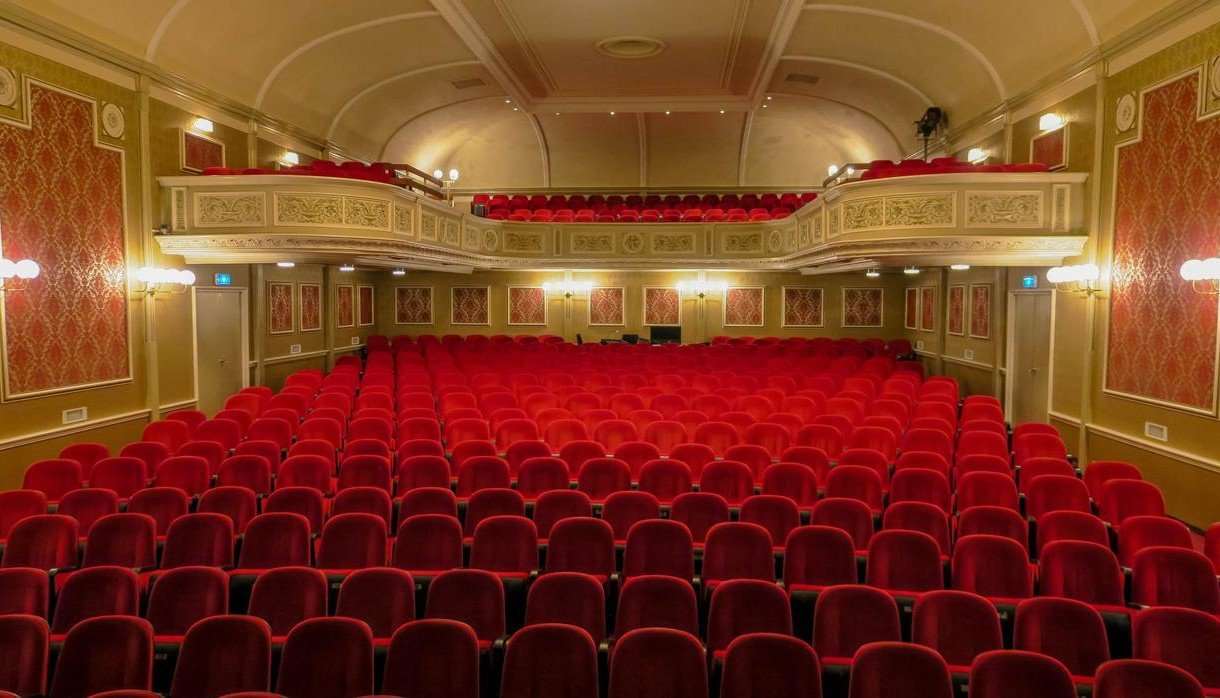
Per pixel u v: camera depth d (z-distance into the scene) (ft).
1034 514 22.00
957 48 38.55
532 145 64.13
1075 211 31.30
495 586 14.89
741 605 14.29
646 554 17.69
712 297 63.31
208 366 39.04
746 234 52.13
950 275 51.26
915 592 16.65
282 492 20.67
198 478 23.54
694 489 23.81
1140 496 21.13
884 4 36.22
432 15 37.86
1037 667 11.12
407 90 49.88
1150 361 27.55
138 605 15.03
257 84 39.65
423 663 12.29
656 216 54.75
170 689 13.37
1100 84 30.14
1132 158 28.40
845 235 33.96
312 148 47.16
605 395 37.40
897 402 33.45
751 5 36.81
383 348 57.57
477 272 63.82
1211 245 24.35
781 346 56.34
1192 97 25.16
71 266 28.76
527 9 37.91
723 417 31.60
